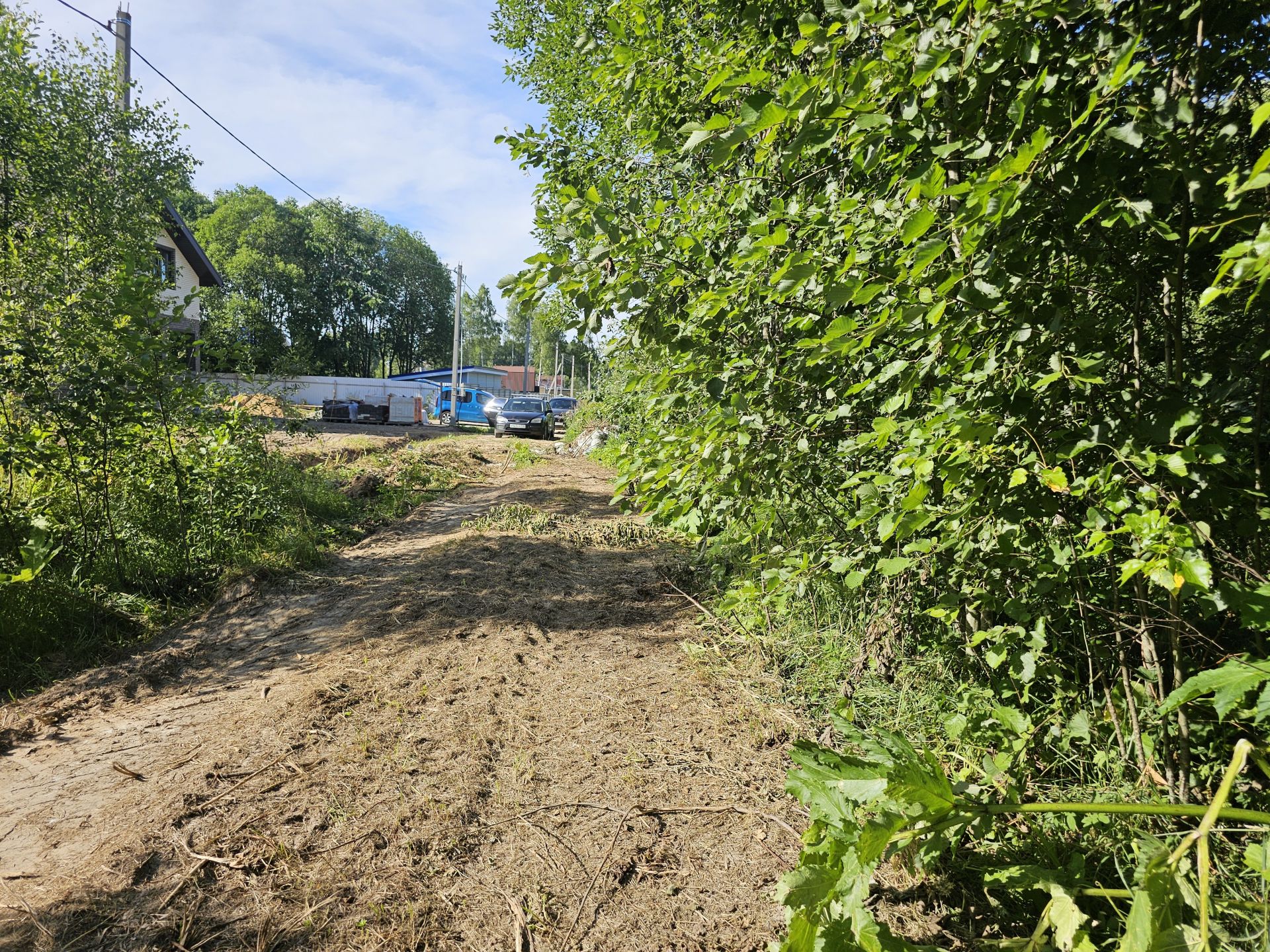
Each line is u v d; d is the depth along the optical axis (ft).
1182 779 8.06
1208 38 7.00
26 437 17.97
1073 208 6.45
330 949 7.59
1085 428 6.96
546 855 9.15
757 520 11.57
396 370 286.05
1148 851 6.12
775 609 15.38
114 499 21.48
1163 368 8.06
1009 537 7.70
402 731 12.35
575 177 14.25
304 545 24.18
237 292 183.73
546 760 11.48
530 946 7.68
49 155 40.27
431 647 16.28
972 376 7.09
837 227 9.66
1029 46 6.32
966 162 8.01
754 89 10.37
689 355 11.87
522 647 16.17
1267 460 7.82
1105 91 5.66
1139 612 8.32
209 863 8.94
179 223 79.10
